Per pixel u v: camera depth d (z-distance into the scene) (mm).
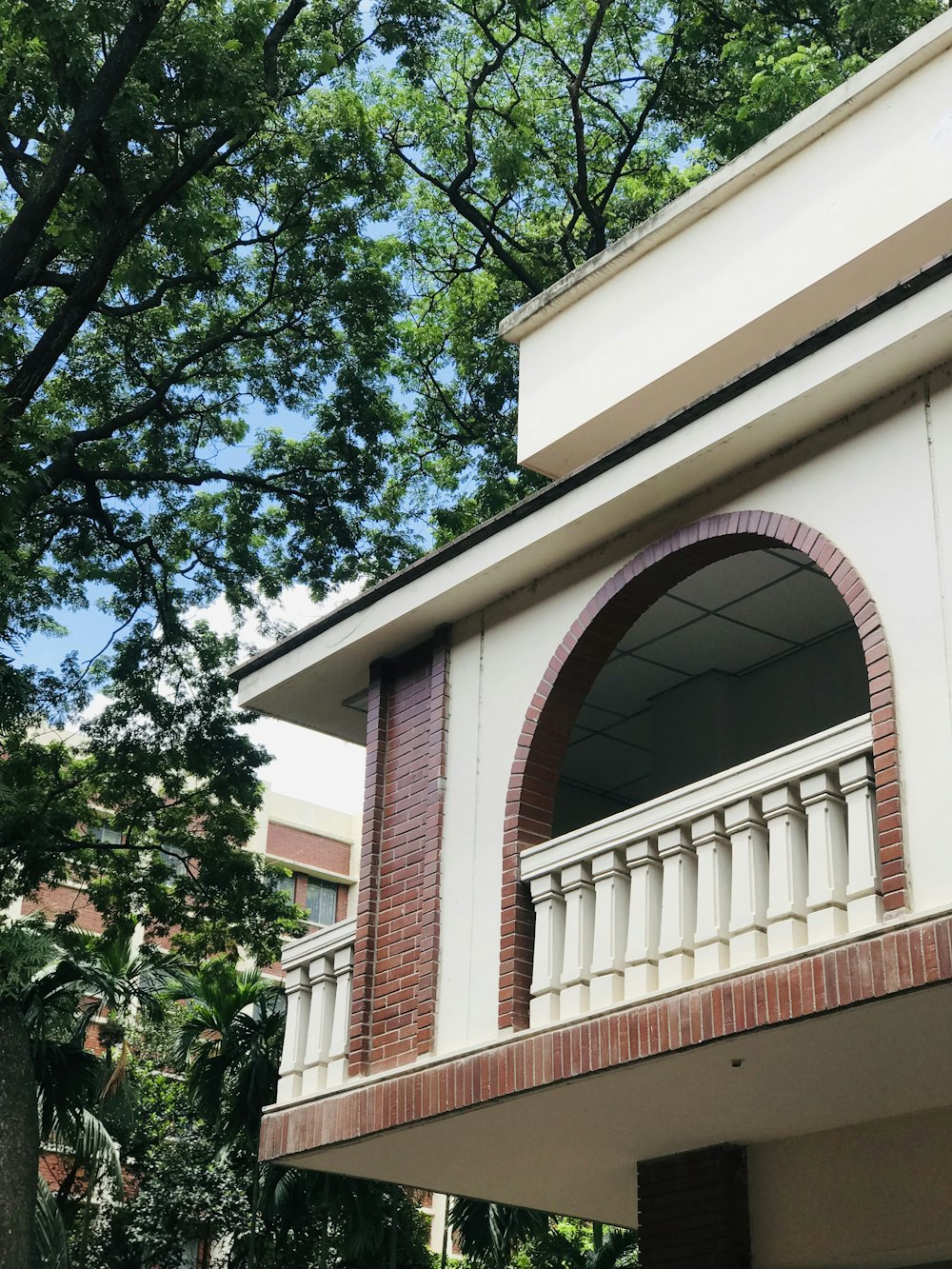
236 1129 23203
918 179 9727
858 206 10086
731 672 11867
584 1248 27422
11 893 17641
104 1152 22703
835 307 10281
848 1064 8047
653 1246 10109
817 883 7523
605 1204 11859
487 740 10156
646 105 23906
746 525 8641
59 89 14555
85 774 19562
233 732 19922
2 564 11328
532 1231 23578
